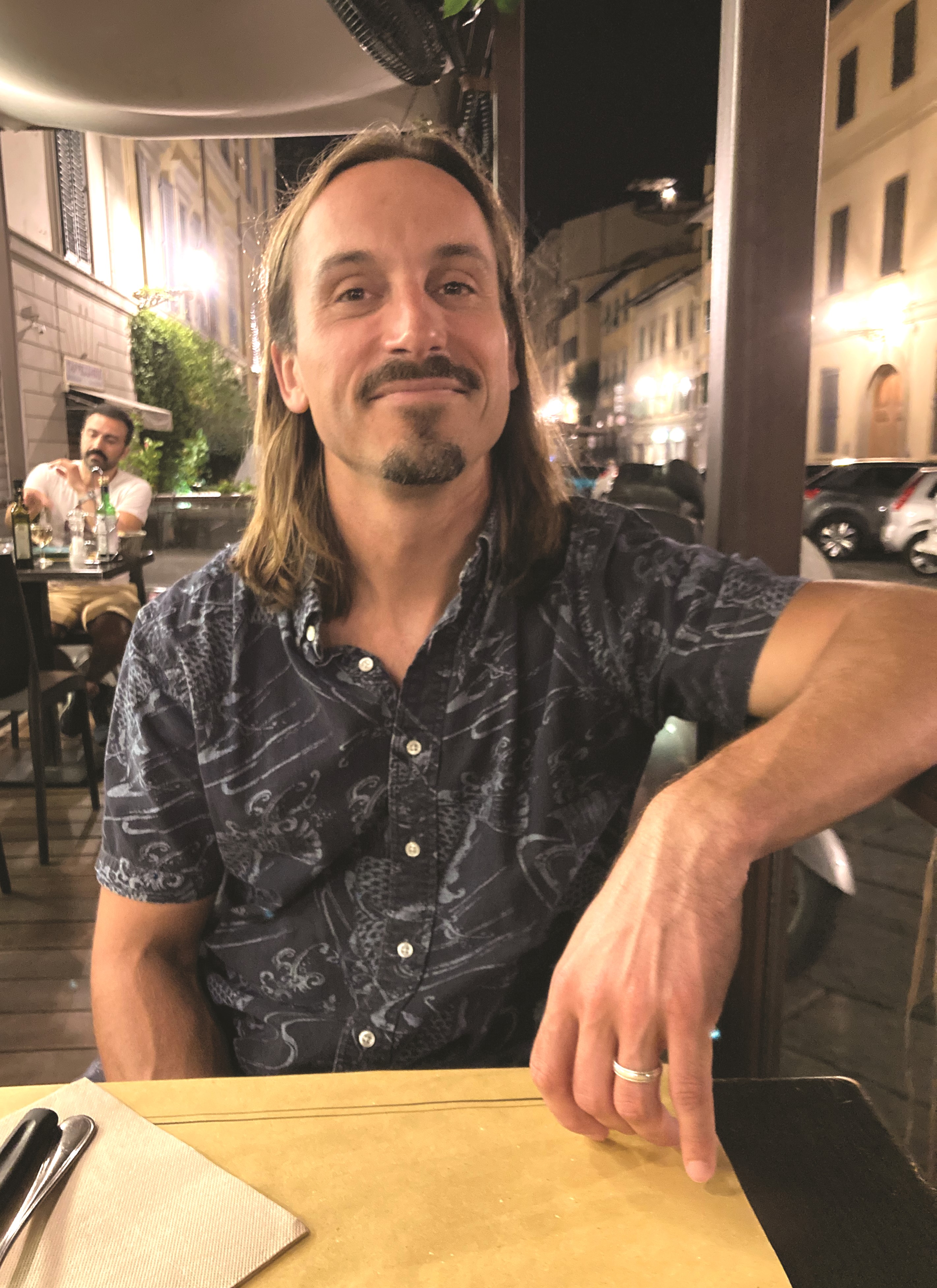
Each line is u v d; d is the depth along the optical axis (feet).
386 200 3.14
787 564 4.14
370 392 3.12
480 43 9.80
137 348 45.57
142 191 46.32
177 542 29.17
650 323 73.77
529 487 3.47
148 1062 3.19
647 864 2.13
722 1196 1.75
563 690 3.27
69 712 13.43
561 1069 1.98
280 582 3.32
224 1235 1.64
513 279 3.73
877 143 41.42
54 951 7.78
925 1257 1.64
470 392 3.17
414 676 3.22
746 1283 1.54
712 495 4.21
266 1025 3.27
